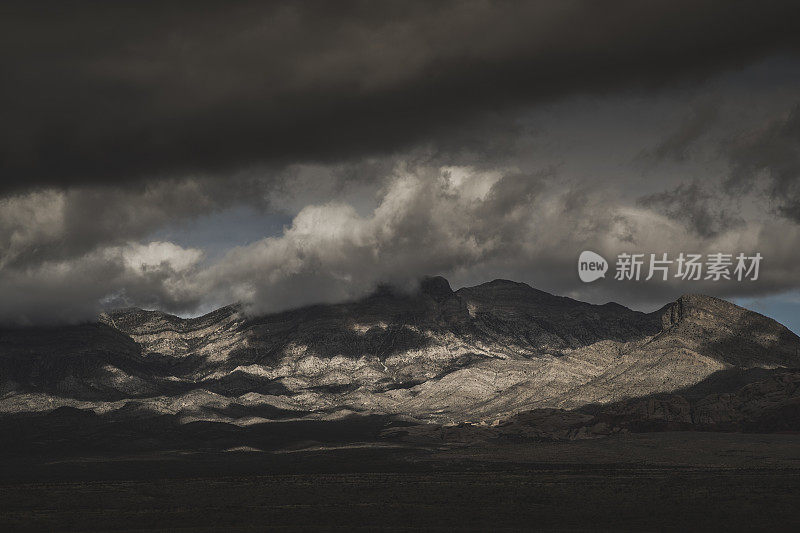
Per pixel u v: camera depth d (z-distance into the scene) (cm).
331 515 19525
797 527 16938
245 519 19375
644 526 17500
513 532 16888
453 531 17038
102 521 19638
